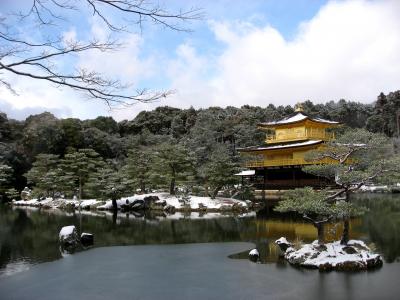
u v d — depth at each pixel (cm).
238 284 1531
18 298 1418
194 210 4325
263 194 5550
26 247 2372
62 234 2438
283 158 5997
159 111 12188
